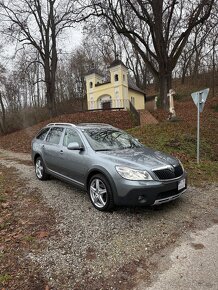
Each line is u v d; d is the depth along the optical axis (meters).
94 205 5.00
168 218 4.53
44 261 3.39
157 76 21.25
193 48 40.66
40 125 26.14
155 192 4.34
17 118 37.28
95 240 3.87
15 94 40.22
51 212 4.98
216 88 38.31
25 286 2.92
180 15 20.81
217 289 2.78
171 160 5.04
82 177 5.32
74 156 5.54
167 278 2.98
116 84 32.03
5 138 26.25
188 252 3.49
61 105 51.06
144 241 3.80
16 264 3.34
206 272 3.06
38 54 29.16
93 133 5.85
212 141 11.96
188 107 26.28
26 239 3.96
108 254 3.50
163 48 19.77
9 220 4.70
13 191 6.56
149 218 4.54
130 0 19.80
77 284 2.94
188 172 7.55
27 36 26.70
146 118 20.78
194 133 12.90
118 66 31.59
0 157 13.46
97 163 4.88
